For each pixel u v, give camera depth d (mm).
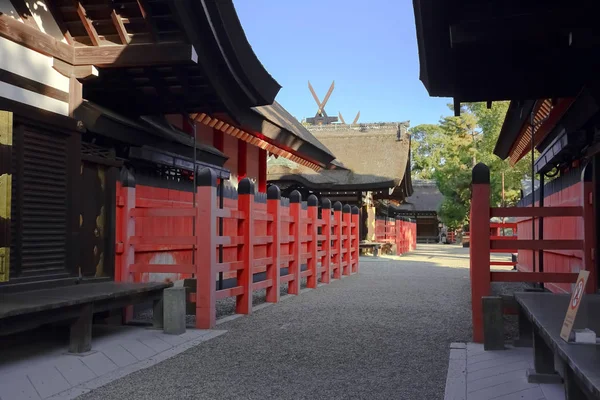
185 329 6363
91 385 4270
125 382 4355
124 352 5219
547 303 4238
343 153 29344
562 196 8352
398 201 35062
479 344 5590
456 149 42250
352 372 4652
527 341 5324
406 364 4914
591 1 4430
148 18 6438
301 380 4414
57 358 4812
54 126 5637
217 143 13898
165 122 9609
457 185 41250
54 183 5672
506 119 10148
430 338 6062
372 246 25234
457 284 12242
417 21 4953
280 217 9312
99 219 6383
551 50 5164
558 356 2852
